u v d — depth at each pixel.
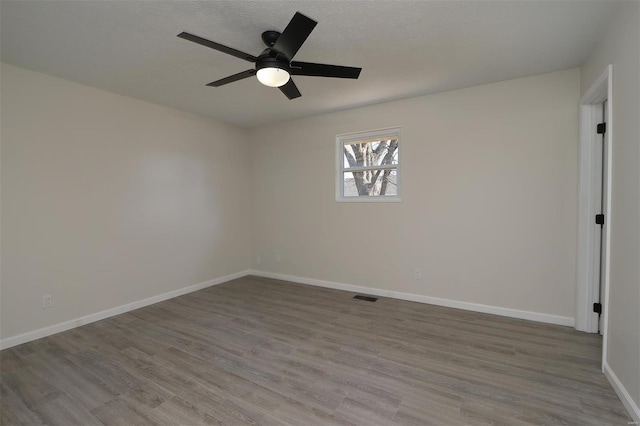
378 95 3.56
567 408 1.81
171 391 2.02
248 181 5.15
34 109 2.81
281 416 1.78
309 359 2.40
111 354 2.52
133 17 2.02
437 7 1.95
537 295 3.09
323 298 3.90
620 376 1.89
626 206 1.85
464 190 3.41
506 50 2.52
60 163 2.98
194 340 2.76
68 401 1.93
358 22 2.11
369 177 4.12
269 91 3.40
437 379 2.12
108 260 3.35
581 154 2.78
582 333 2.80
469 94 3.35
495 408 1.82
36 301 2.83
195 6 1.92
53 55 2.53
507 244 3.21
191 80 3.07
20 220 2.73
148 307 3.62
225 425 1.71
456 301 3.49
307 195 4.54
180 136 4.09
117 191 3.43
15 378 2.18
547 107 2.99
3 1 1.83
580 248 2.82
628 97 1.83
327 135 4.32
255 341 2.72
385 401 1.89
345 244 4.23
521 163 3.12
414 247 3.73
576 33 2.25
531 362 2.31
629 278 1.80
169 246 3.96
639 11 1.69
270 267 4.97
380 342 2.68
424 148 3.61
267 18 2.05
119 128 3.44
